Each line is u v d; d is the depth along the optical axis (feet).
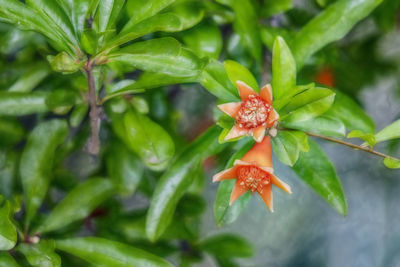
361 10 2.20
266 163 2.03
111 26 2.09
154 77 2.15
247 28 2.28
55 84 2.41
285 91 2.10
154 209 2.22
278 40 2.08
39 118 2.50
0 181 2.45
